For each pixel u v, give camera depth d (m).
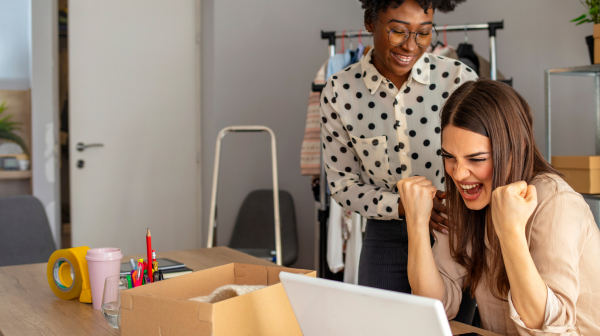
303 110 3.46
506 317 0.99
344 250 2.40
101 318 1.01
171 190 3.50
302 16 3.44
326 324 0.63
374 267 1.44
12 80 2.88
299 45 3.44
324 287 0.60
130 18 3.30
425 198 0.94
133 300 0.72
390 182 1.44
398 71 1.30
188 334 0.65
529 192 0.76
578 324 0.88
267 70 3.40
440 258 1.09
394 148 1.40
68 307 1.08
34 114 2.93
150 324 0.70
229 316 0.66
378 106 1.39
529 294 0.76
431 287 0.95
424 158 1.38
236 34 3.33
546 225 0.84
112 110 3.25
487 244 1.01
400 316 0.54
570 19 2.61
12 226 2.16
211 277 0.90
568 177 2.12
